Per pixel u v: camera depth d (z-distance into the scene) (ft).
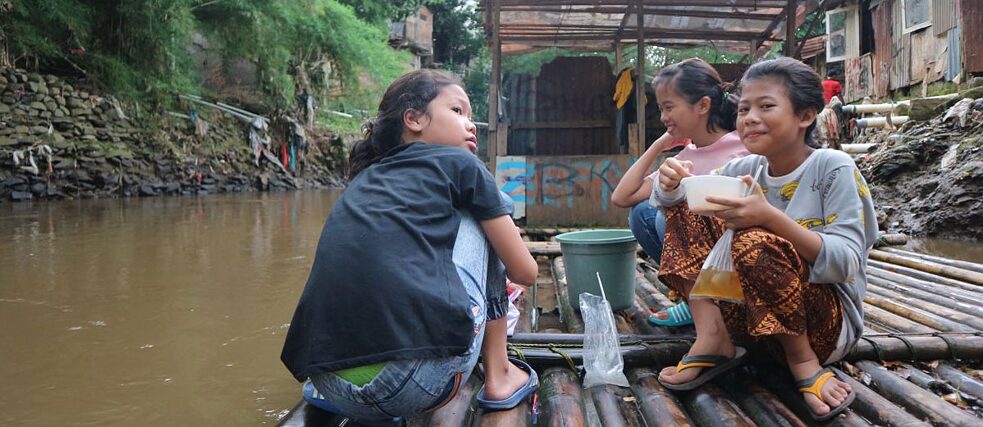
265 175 56.65
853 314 5.85
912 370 6.67
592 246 8.94
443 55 105.50
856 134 30.76
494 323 5.98
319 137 66.39
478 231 5.48
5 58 39.58
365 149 6.06
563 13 23.76
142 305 11.82
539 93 25.61
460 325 4.84
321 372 4.77
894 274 11.94
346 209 5.17
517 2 21.70
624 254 9.11
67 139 41.39
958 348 6.92
